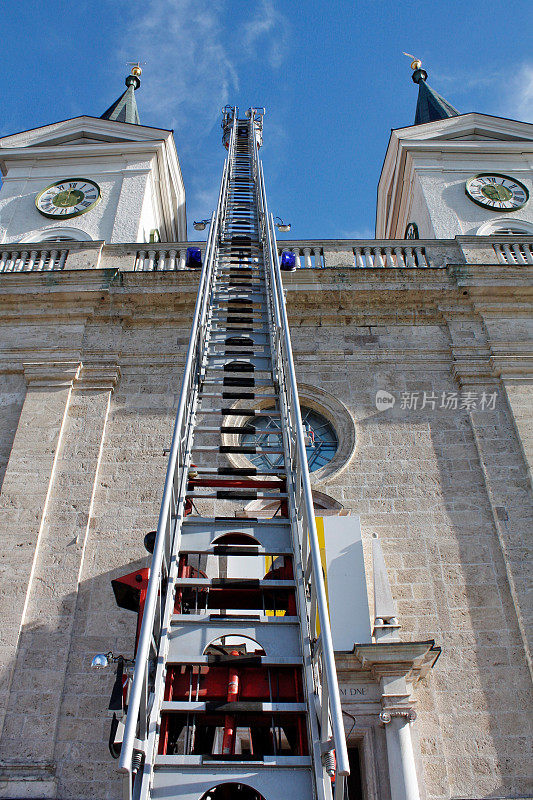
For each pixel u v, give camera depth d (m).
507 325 14.32
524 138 21.52
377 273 14.62
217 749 8.94
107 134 21.28
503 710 9.74
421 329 14.46
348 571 10.73
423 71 27.70
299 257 15.73
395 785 8.73
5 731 9.59
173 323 14.53
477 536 11.50
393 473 12.28
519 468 12.25
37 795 8.98
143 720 4.78
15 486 11.98
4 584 10.88
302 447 6.36
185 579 6.19
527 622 10.46
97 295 14.53
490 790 9.10
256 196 17.94
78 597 10.88
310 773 4.89
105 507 11.88
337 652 9.67
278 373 9.02
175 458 6.52
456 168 19.98
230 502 11.85
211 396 8.58
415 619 10.61
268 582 6.31
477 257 15.65
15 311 14.60
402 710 9.23
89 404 13.20
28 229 18.34
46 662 10.20
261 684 6.17
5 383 13.66
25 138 21.02
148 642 4.91
